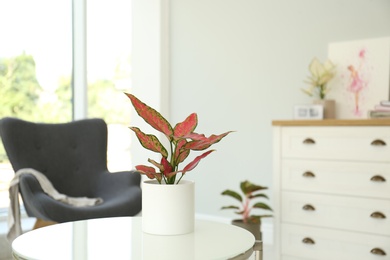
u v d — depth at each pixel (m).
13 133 2.73
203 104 3.76
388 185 2.32
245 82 3.53
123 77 4.68
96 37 4.46
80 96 4.40
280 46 3.36
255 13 3.47
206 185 3.75
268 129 3.42
